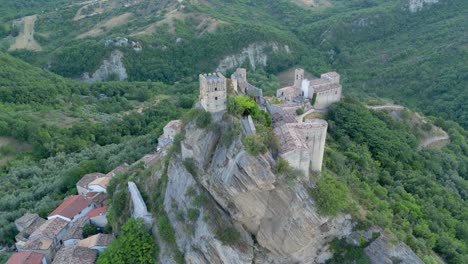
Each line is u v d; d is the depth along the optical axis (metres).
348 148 93.31
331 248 64.62
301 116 94.69
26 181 113.75
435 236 74.94
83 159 123.94
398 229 69.94
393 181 91.25
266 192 60.78
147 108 173.12
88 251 73.94
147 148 122.88
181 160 71.00
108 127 150.38
